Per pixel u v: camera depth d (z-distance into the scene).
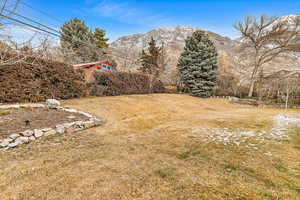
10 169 2.41
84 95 9.18
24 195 1.84
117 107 7.80
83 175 2.29
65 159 2.82
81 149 3.34
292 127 5.33
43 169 2.44
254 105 14.05
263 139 4.01
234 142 3.84
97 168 2.50
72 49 17.03
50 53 12.71
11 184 2.04
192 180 2.17
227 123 6.11
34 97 6.53
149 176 2.28
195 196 1.83
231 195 1.84
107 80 10.96
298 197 1.79
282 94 15.31
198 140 4.05
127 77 12.98
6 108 4.64
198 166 2.61
